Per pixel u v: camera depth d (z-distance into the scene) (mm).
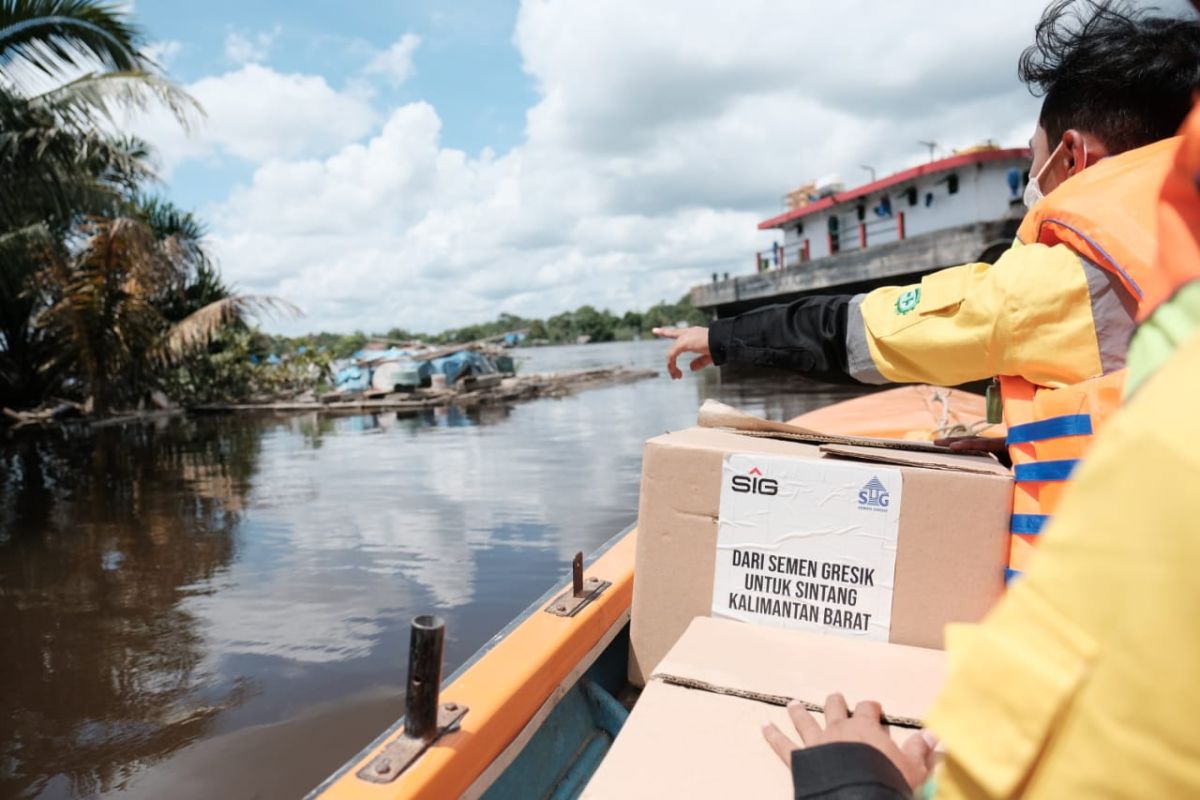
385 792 1124
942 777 509
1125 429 422
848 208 24594
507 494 9086
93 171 17000
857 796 707
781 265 27094
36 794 3248
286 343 28719
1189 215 452
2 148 12820
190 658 4578
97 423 19109
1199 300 440
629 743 1119
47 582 6270
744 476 1485
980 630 506
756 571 1484
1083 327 1040
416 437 15125
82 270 18094
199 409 21938
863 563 1404
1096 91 1190
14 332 19719
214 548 7105
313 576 6102
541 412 19438
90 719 3873
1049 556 457
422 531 7422
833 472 1422
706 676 1265
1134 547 398
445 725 1272
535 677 1475
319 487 9945
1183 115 1164
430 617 1237
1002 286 1116
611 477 10008
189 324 19172
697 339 1585
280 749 3547
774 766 1064
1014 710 455
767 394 20891
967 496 1325
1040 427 1130
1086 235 1021
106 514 8828
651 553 1573
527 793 1554
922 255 19141
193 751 3553
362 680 4188
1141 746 392
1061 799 424
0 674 4449
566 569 6062
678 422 16312
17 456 13938
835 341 1372
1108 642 410
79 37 12234
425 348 28562
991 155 19859
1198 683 376
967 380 1242
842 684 1233
